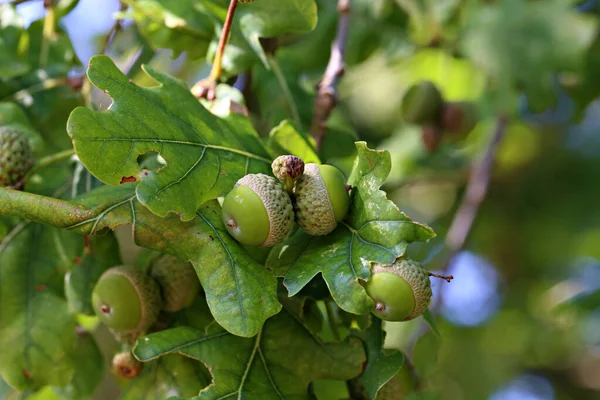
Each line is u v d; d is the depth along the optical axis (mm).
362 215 375
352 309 364
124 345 413
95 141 366
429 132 588
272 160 403
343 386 441
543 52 580
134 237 374
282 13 436
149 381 410
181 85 399
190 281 405
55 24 499
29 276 437
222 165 387
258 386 385
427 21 593
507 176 785
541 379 917
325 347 393
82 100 488
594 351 873
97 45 597
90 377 446
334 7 586
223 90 421
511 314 836
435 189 793
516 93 589
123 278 400
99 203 377
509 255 818
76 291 429
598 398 890
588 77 612
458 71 703
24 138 421
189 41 455
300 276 370
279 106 487
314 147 417
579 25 576
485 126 658
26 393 469
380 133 721
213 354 385
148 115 379
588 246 790
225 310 366
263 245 373
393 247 366
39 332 435
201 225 378
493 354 809
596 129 792
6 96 479
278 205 369
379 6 579
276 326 394
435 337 412
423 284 366
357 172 380
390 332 622
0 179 415
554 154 785
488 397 770
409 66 694
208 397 379
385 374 380
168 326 410
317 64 587
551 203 778
